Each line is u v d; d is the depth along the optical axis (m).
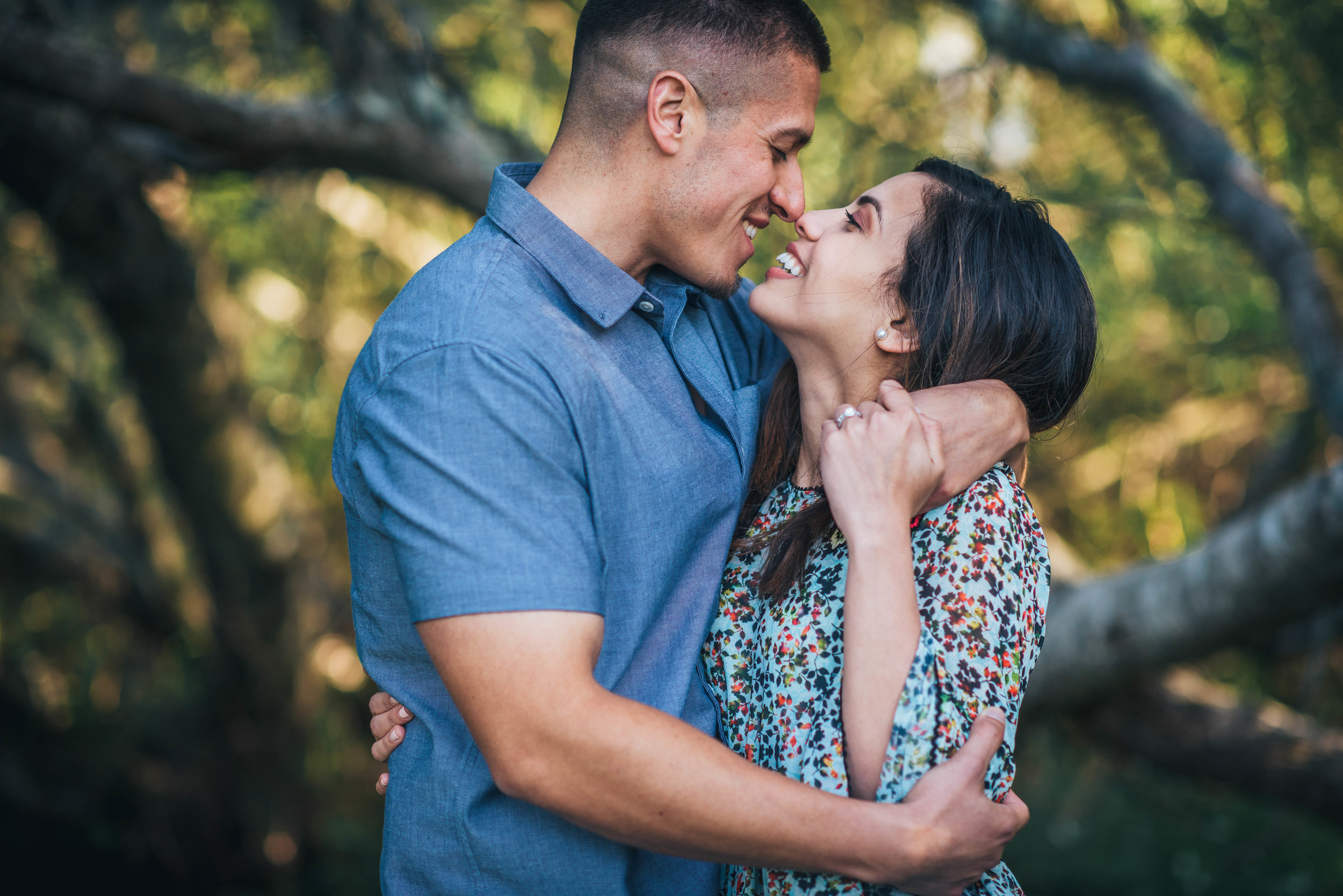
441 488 1.32
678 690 1.52
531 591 1.28
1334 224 4.43
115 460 6.45
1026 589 1.48
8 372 6.71
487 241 1.51
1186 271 5.14
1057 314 1.63
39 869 6.34
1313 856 5.57
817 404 1.69
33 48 3.18
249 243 5.20
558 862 1.45
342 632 6.60
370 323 5.71
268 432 6.25
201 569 5.79
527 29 4.23
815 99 1.61
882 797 1.36
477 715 1.29
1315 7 3.87
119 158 3.89
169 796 6.36
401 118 3.77
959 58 4.63
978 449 1.50
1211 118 4.48
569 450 1.38
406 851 1.51
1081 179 4.65
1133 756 4.13
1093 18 4.79
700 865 1.62
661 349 1.61
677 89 1.51
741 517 1.75
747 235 1.63
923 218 1.62
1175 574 3.45
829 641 1.52
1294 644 4.35
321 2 3.74
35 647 6.89
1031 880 5.82
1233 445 6.14
